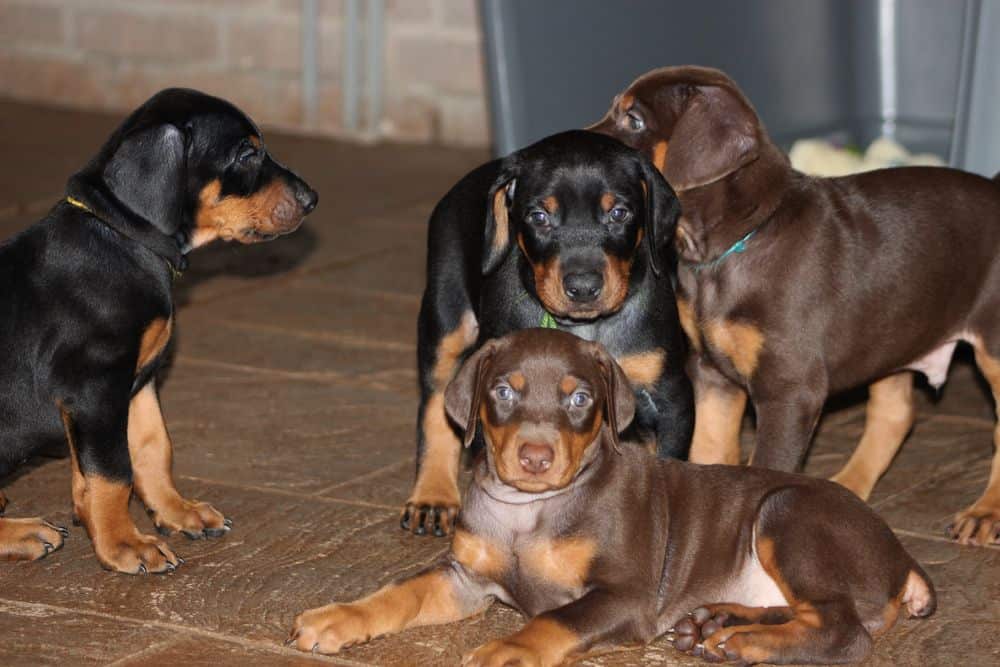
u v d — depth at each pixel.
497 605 6.27
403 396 9.12
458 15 16.55
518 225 6.84
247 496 7.46
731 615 5.78
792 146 12.57
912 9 13.11
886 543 5.77
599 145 6.82
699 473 6.11
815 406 7.12
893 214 7.25
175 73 17.84
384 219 13.53
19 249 6.58
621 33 11.01
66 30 18.25
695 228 7.20
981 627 6.05
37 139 16.38
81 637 5.89
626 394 5.96
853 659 5.54
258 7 17.23
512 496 5.84
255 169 6.91
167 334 6.72
